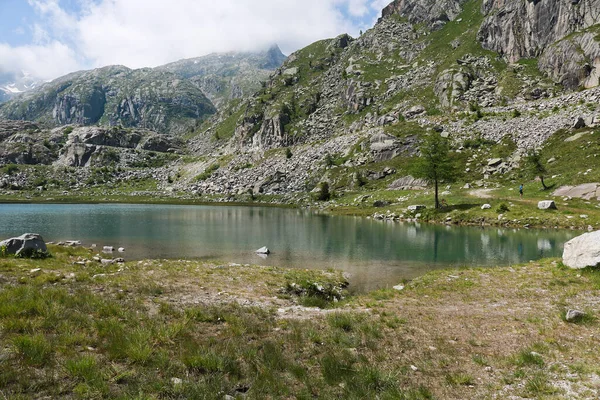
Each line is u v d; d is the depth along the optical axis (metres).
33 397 7.52
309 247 40.06
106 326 11.66
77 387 8.00
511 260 31.34
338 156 146.12
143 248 39.22
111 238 46.75
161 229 56.84
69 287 17.28
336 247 39.88
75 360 9.02
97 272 22.77
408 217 66.81
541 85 138.12
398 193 92.75
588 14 144.75
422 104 163.38
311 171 145.00
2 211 96.81
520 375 9.62
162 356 9.85
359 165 129.25
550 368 9.91
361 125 177.50
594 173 63.03
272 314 15.53
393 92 195.75
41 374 8.46
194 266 27.11
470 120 124.25
